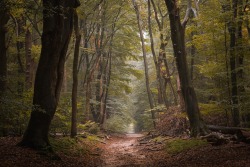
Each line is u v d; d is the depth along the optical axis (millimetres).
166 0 16078
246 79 16234
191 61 24281
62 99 18469
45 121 11266
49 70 11391
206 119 18906
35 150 10773
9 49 23656
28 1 11250
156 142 18406
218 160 9625
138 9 29125
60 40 11562
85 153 14219
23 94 14164
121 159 13633
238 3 15734
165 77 25500
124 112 39688
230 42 15609
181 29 16156
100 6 27578
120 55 32594
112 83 34625
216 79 17391
